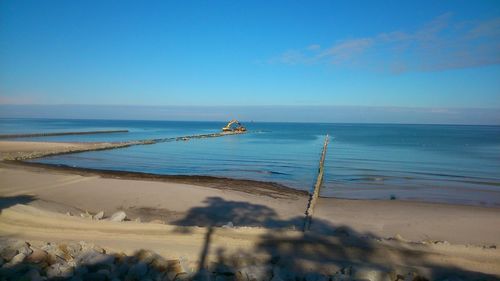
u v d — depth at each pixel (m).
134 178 20.86
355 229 11.30
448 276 6.24
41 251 6.83
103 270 6.21
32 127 107.38
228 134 80.75
